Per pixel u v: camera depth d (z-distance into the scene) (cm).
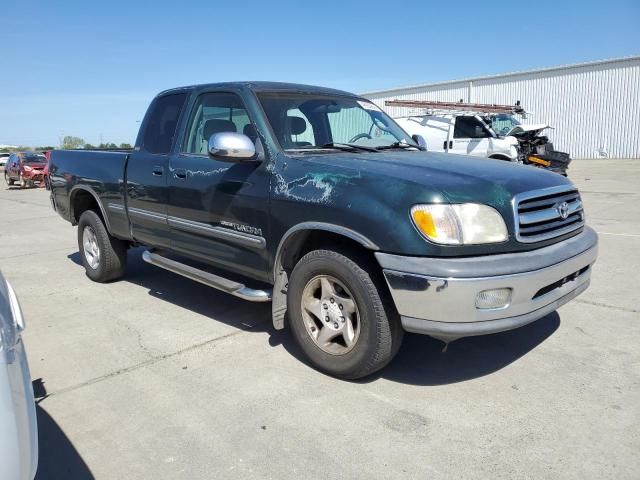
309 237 368
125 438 295
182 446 285
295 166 364
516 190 320
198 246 449
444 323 297
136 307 518
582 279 359
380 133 469
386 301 322
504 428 293
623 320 443
